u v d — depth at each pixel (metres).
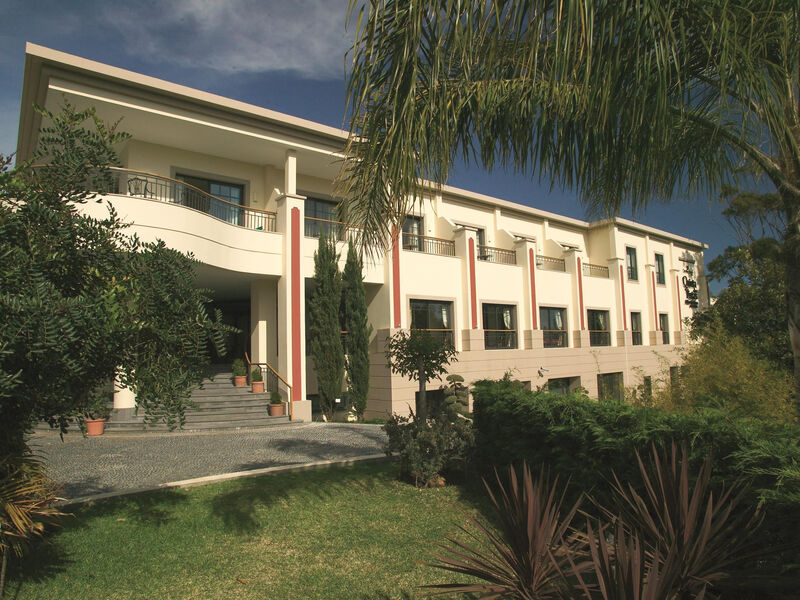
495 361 18.12
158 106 11.94
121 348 3.62
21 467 3.80
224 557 4.26
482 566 2.90
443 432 6.47
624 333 24.66
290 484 6.37
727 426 3.31
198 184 14.46
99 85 11.12
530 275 20.38
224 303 19.41
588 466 4.45
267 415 12.80
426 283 16.86
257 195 15.34
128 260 3.95
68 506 5.45
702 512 3.24
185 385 3.87
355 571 4.01
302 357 13.85
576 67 3.06
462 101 4.31
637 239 27.80
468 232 18.27
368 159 4.45
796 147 3.71
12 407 3.42
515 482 3.03
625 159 4.29
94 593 3.66
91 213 10.21
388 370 15.04
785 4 3.50
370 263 15.66
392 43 3.63
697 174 5.18
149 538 4.63
